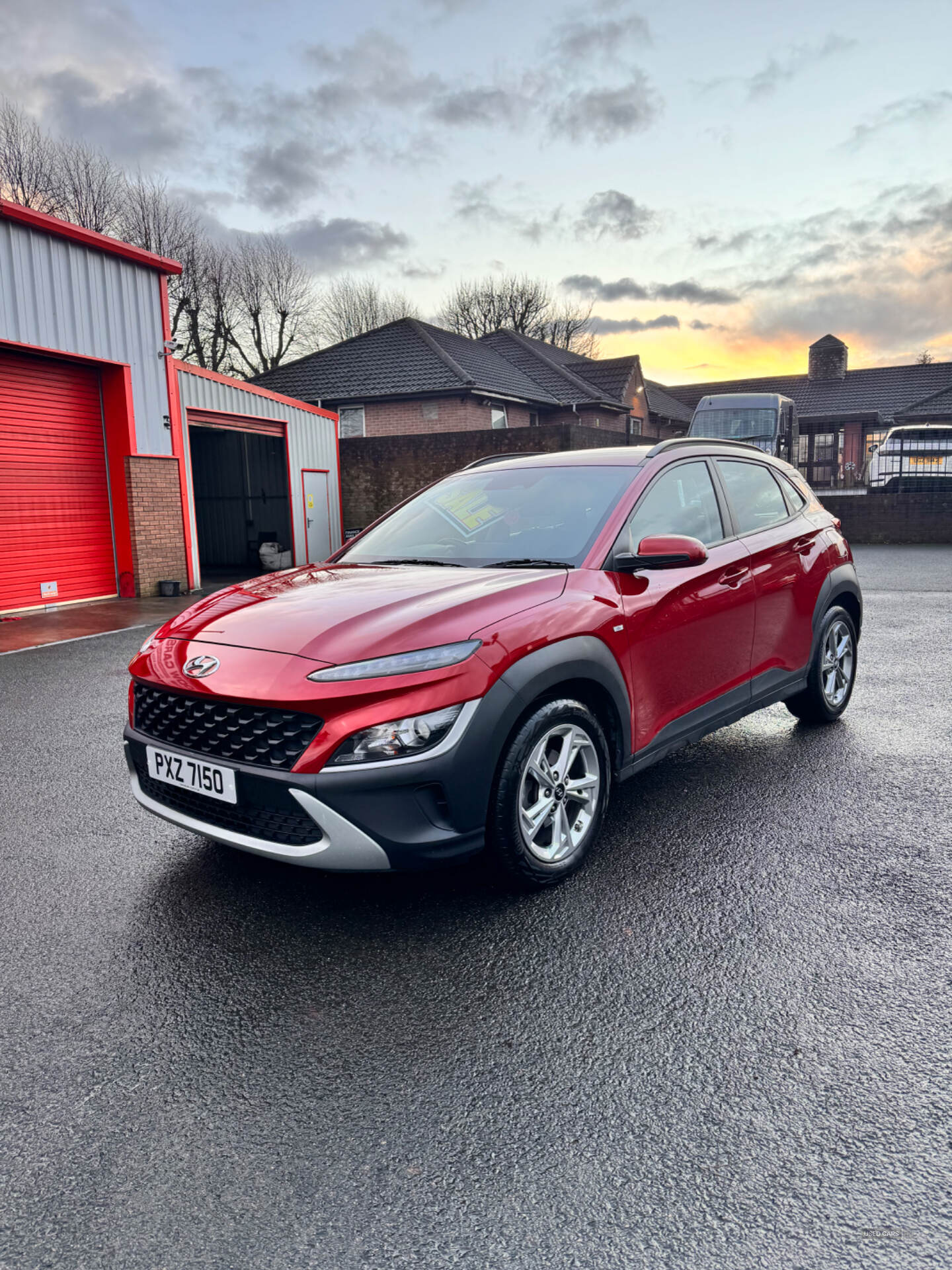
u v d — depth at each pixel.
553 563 3.29
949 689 5.88
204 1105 1.99
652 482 3.69
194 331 36.56
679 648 3.51
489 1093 2.01
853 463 42.44
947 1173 1.73
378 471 20.23
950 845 3.36
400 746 2.53
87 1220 1.66
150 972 2.58
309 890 3.10
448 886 3.09
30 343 10.77
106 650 8.45
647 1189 1.70
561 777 2.99
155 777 2.95
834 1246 1.56
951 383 42.31
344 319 49.12
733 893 2.98
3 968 2.61
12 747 5.09
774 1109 1.93
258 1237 1.61
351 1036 2.24
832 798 3.88
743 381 48.06
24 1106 2.00
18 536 11.14
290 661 2.66
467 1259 1.55
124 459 12.43
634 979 2.47
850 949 2.61
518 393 27.61
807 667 4.57
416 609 2.83
